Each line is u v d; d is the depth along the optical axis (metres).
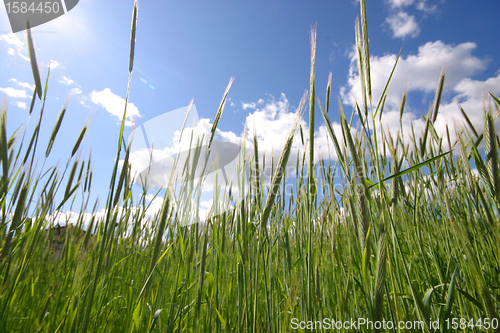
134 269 2.02
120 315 1.66
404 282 1.34
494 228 1.01
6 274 1.37
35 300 1.76
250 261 1.34
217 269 1.53
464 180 1.62
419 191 1.95
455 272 1.04
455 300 1.41
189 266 1.42
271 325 1.32
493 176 1.01
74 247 2.02
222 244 1.48
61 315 1.45
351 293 1.34
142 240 2.33
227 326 1.32
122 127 1.15
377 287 0.90
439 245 1.78
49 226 2.08
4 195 1.49
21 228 1.60
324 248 1.50
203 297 1.50
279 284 1.72
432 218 1.84
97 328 1.39
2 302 1.34
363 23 1.12
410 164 1.97
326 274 1.53
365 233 0.97
